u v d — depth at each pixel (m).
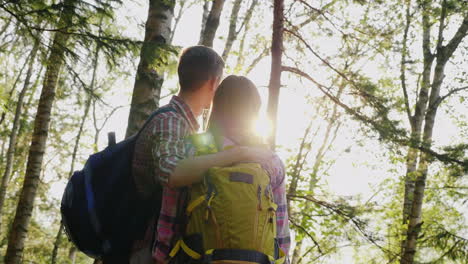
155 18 6.07
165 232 1.84
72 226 1.91
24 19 5.60
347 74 8.34
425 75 13.66
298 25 7.80
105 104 6.55
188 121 1.97
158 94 5.80
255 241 1.65
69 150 21.25
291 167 13.00
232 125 1.93
